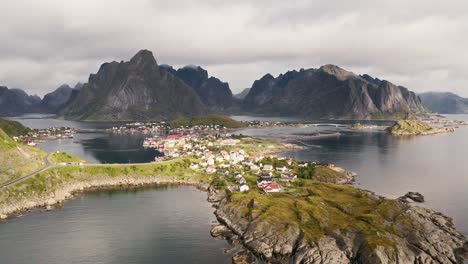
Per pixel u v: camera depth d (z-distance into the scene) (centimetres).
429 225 14675
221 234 14838
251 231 14300
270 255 12962
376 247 12281
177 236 14700
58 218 16575
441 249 13150
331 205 16488
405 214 15275
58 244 13812
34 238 14338
